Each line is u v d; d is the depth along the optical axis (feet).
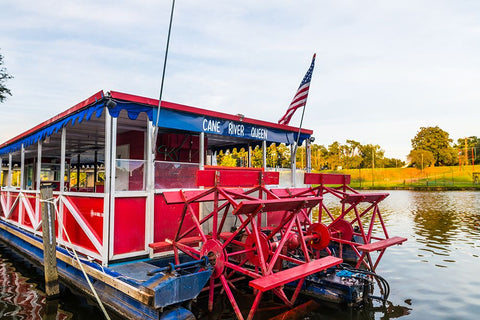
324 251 29.43
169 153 29.66
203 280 16.90
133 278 16.87
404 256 30.71
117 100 19.63
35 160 50.19
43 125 28.53
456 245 35.22
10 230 35.86
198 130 23.70
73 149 43.62
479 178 205.26
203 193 19.86
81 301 20.08
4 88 71.46
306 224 31.07
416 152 247.91
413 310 18.89
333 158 277.64
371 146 293.84
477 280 23.86
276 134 29.91
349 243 26.30
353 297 19.52
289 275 16.70
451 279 24.13
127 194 20.27
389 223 50.85
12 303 19.92
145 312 16.15
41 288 22.67
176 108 22.24
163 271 17.12
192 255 20.52
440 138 269.03
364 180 236.02
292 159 31.96
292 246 22.18
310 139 33.76
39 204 28.99
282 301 20.42
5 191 40.37
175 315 15.88
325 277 21.11
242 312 18.79
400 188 180.34
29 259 30.81
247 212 17.56
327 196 126.82
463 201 92.94
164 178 22.39
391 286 22.79
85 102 21.29
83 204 22.02
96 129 30.12
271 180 24.00
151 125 21.75
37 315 18.19
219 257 18.44
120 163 20.45
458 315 18.15
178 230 20.59
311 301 20.44
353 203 27.58
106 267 18.93
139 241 20.89
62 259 23.03
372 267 26.43
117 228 19.97
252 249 20.56
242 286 22.88
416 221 53.01
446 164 267.59
